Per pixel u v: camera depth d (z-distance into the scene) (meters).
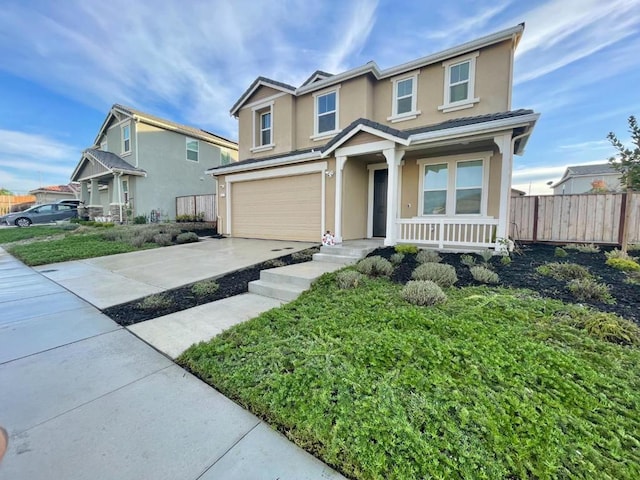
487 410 2.07
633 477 1.64
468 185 8.59
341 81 10.61
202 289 5.43
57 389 2.60
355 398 2.29
